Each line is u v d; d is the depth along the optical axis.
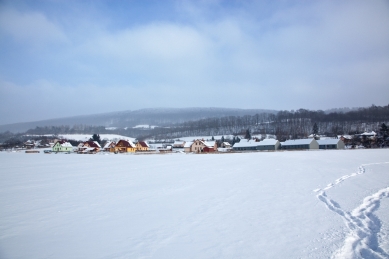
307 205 12.62
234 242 8.34
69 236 9.11
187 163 39.38
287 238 8.56
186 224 10.16
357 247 7.66
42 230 9.77
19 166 37.50
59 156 72.62
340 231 9.01
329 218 10.51
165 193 16.02
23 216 11.57
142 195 15.53
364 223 9.66
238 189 16.95
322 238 8.45
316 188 16.83
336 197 13.98
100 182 20.80
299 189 16.59
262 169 28.56
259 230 9.37
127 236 9.00
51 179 22.97
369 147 99.38
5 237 9.10
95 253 7.71
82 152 107.81
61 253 7.77
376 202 12.61
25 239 8.91
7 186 19.38
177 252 7.65
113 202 13.88
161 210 12.16
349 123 168.50
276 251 7.62
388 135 97.50
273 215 11.12
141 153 93.62
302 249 7.70
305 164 33.69
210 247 7.98
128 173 26.77
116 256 7.48
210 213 11.58
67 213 11.94
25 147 147.75
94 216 11.40
